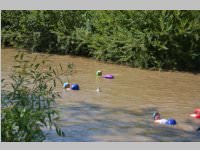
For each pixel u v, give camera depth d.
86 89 11.84
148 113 9.65
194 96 11.45
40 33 18.22
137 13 15.40
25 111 4.91
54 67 14.93
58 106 9.90
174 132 8.34
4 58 16.58
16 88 5.61
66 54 18.02
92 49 17.06
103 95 11.20
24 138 4.88
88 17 17.78
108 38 16.06
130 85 12.57
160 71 15.00
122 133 8.12
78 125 8.52
